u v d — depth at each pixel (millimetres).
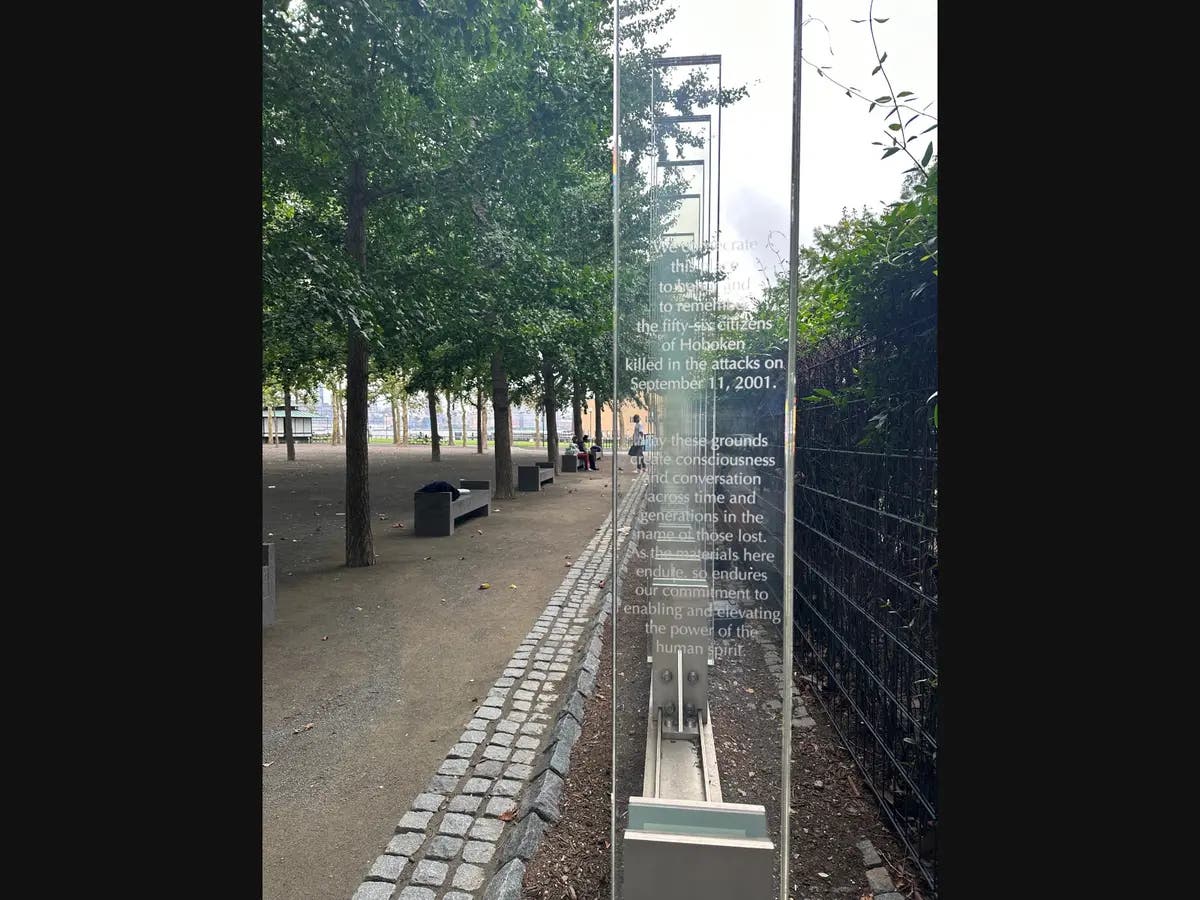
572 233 9773
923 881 2463
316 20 5262
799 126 2131
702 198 2387
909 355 2678
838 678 3643
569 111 7055
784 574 2137
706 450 2432
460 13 6113
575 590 6965
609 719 3930
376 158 6211
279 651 5164
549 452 20969
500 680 4586
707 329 2412
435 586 7137
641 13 2375
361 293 5738
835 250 2992
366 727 3914
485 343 10406
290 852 2814
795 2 2182
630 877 2125
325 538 9977
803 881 2486
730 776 2287
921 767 2502
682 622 2424
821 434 4121
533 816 2875
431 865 2697
